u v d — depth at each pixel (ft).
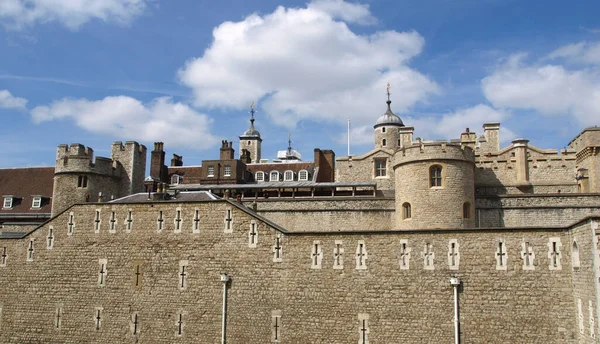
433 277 103.81
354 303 106.93
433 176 136.87
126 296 121.80
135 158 196.44
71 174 181.27
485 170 166.71
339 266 108.99
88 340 122.31
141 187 199.93
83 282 125.39
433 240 105.09
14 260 131.44
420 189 136.67
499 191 164.25
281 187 167.63
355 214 150.82
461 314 101.35
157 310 119.14
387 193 170.50
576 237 93.25
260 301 112.68
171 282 119.44
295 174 208.95
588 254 87.51
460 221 134.51
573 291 95.91
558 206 141.28
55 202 181.27
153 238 122.62
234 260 116.06
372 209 149.69
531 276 99.30
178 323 117.19
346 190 174.81
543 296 98.17
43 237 130.41
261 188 169.58
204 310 116.06
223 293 115.24
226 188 171.42
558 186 161.79
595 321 84.79
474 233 103.30
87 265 125.90
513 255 100.78
